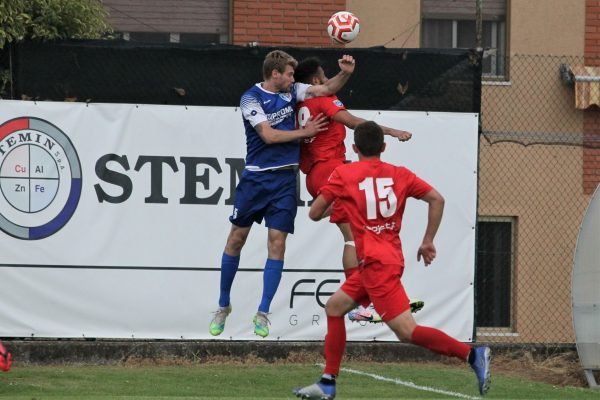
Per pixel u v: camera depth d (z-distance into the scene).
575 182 49.44
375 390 33.41
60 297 37.84
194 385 33.69
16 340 37.75
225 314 30.89
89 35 41.81
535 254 49.12
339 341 25.16
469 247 39.56
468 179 39.62
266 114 29.55
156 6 51.50
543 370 39.44
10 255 37.62
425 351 39.97
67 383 33.47
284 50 39.25
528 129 50.03
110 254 38.09
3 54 38.31
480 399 31.78
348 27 33.06
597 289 36.56
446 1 52.91
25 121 37.81
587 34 52.16
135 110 38.38
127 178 38.28
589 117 50.12
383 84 39.53
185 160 38.56
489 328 48.53
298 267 38.78
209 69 39.03
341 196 24.80
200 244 38.53
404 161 39.34
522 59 50.19
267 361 38.69
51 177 37.91
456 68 39.81
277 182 29.69
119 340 38.38
